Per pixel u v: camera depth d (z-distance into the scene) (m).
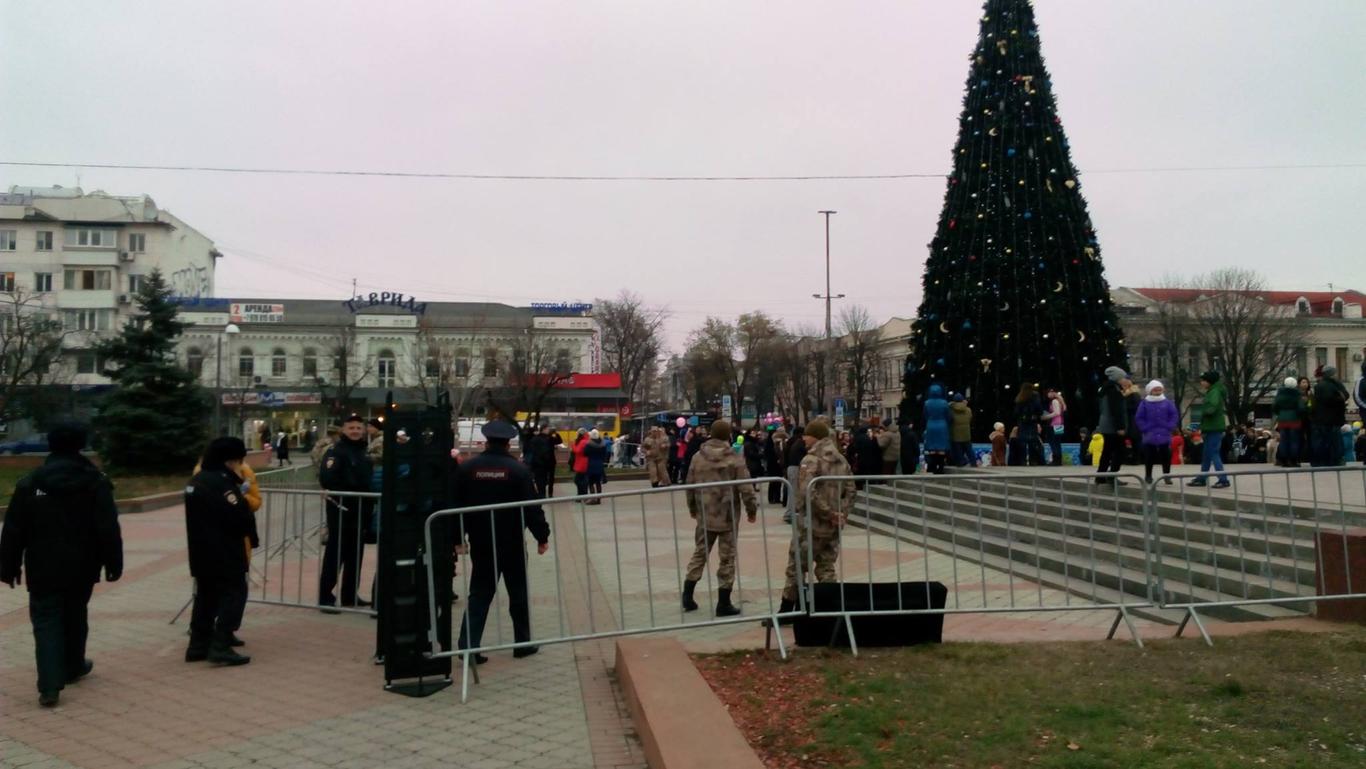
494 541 6.63
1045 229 20.59
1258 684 5.18
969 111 21.56
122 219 66.25
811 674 5.73
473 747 5.02
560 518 10.70
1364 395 13.63
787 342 69.19
